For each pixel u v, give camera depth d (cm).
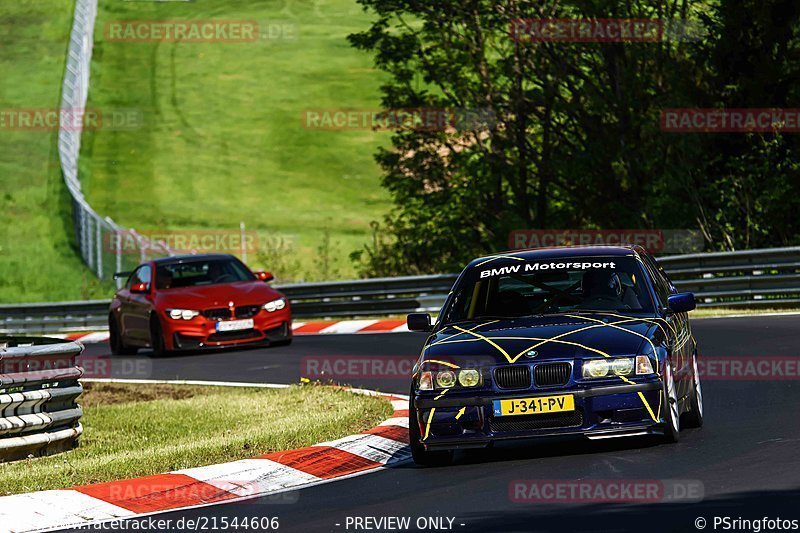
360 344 7200
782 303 7400
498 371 3262
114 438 4369
